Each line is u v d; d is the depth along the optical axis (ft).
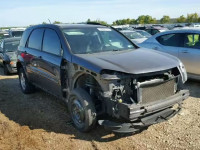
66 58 14.20
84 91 13.10
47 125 14.78
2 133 13.88
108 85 11.49
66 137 13.20
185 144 12.05
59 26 16.35
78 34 15.79
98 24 18.93
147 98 11.80
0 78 29.58
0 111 17.43
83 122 13.21
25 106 18.30
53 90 16.30
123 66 11.99
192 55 21.49
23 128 14.43
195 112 15.80
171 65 12.98
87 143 12.50
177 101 12.75
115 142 12.50
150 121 11.82
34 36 18.97
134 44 17.19
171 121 14.62
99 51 15.06
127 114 10.91
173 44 23.49
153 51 15.65
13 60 30.86
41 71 17.16
